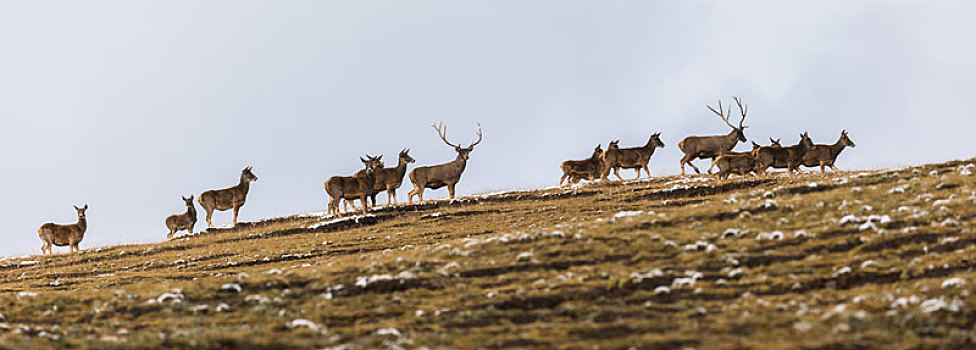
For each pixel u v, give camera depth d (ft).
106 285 335.88
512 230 377.30
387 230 416.87
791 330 177.27
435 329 197.06
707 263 239.71
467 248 280.51
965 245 233.96
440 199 497.46
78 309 246.47
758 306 199.11
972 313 179.83
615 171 528.22
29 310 246.06
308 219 485.97
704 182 455.63
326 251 374.63
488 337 187.01
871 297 196.44
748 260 240.94
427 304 221.05
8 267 439.63
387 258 282.97
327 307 224.74
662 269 236.63
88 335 209.56
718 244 259.60
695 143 525.75
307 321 206.59
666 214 311.88
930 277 212.02
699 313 195.21
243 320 217.56
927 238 245.04
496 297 219.82
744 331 179.32
